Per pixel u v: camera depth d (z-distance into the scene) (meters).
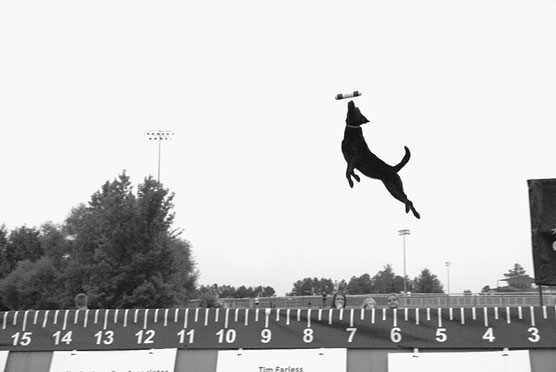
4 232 54.78
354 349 4.54
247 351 4.62
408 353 4.44
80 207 43.03
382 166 4.97
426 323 4.50
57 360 4.74
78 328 4.83
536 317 4.37
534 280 4.38
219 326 4.72
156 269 28.34
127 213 28.55
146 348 4.72
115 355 4.71
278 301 29.09
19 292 40.00
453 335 4.44
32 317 4.88
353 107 4.99
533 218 4.45
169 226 29.41
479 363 4.34
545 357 4.30
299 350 4.57
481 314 4.45
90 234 30.25
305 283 71.31
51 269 39.84
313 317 4.64
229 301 28.34
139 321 4.80
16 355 4.80
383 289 83.50
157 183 29.38
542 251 4.39
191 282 41.19
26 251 54.66
